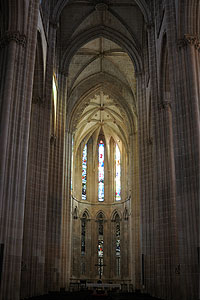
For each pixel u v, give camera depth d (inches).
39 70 929.5
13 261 601.0
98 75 1611.7
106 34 1348.4
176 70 730.8
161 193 877.2
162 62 905.5
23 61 695.1
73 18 1314.0
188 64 715.4
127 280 1852.9
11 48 679.7
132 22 1301.7
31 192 866.1
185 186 657.6
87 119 1943.9
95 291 1115.9
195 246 623.8
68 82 1547.7
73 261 1934.1
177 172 677.9
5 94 648.4
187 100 695.1
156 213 881.5
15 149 642.2
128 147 1892.2
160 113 924.0
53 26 1042.1
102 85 1636.3
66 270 1475.1
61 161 1165.7
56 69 1240.2
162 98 925.2
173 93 722.2
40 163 900.6
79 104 1642.5
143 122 1205.1
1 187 601.9
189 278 621.0
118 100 1660.9
